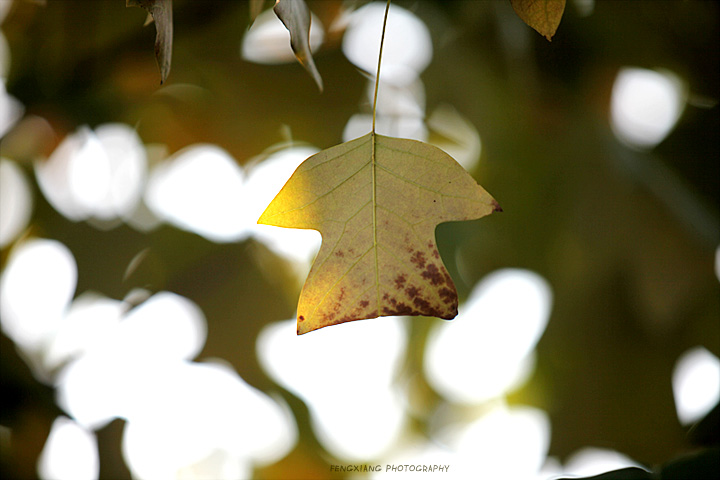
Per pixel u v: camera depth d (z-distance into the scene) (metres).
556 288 2.68
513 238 2.68
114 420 2.57
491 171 2.62
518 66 2.28
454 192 1.26
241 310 2.80
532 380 2.84
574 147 2.49
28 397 2.38
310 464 2.88
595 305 2.62
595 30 2.12
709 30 1.98
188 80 2.50
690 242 2.34
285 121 2.61
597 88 2.27
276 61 2.49
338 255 1.26
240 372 2.80
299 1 1.29
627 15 2.05
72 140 2.58
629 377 2.61
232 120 2.62
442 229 2.74
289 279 2.86
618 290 2.56
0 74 2.32
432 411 3.12
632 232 2.46
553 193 2.58
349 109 2.57
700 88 2.15
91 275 2.71
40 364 2.59
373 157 1.27
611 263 2.53
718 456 1.38
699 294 2.36
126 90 2.42
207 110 2.59
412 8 2.42
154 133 2.66
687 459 1.39
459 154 2.64
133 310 2.72
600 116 2.35
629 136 2.40
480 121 2.52
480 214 1.26
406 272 1.26
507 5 2.21
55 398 2.44
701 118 2.26
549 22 1.25
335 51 2.46
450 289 1.26
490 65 2.36
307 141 2.65
